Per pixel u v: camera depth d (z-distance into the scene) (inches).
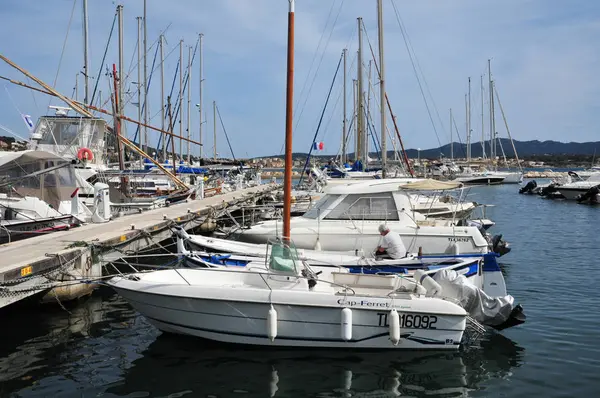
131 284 352.5
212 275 381.1
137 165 1252.5
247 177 1690.5
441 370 311.4
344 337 322.0
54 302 419.8
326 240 525.3
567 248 745.6
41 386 288.8
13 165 627.5
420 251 438.9
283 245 367.6
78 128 975.6
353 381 297.0
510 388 288.5
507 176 2642.7
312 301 327.9
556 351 339.9
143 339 358.3
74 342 354.0
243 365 316.8
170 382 294.5
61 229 553.9
